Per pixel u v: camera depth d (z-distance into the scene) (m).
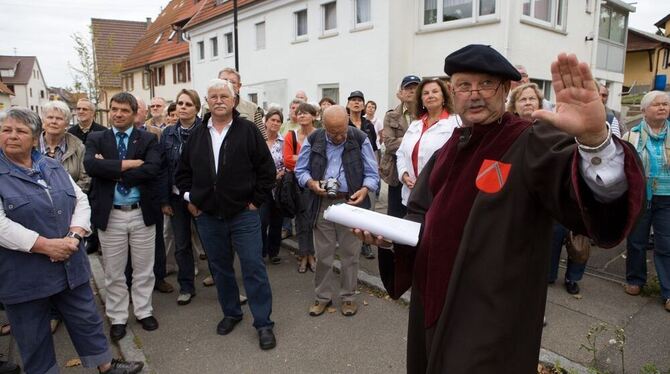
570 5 11.45
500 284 1.31
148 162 3.36
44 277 2.40
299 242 4.72
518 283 1.33
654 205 3.59
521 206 1.30
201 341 3.29
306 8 13.55
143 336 3.37
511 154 1.33
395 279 1.77
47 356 2.51
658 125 3.61
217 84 3.08
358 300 3.93
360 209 1.82
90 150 3.34
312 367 2.93
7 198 2.30
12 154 2.35
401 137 4.47
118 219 3.31
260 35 16.11
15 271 2.33
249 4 15.66
